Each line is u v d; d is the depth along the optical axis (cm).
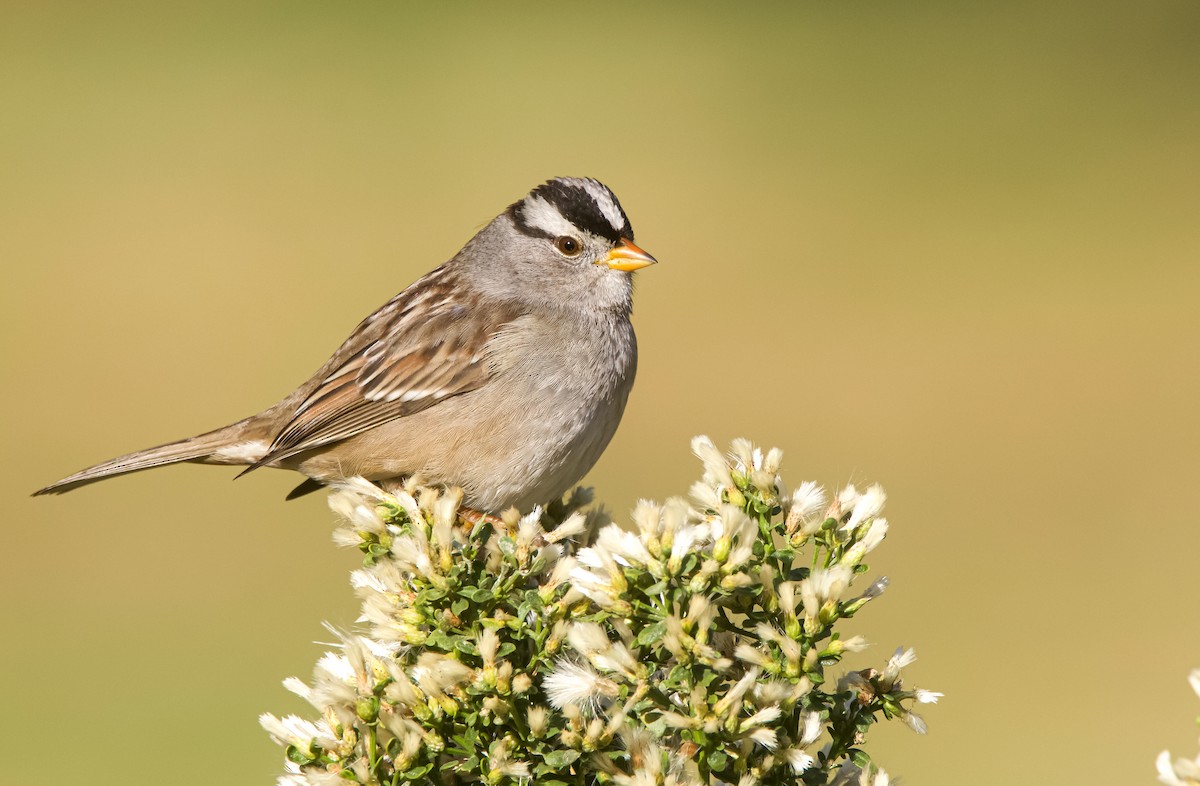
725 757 290
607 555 298
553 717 305
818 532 323
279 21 2928
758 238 1950
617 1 3097
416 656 327
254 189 2084
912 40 2777
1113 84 2516
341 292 1755
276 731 311
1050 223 2002
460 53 2728
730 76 2609
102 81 2534
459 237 1900
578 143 2266
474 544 324
